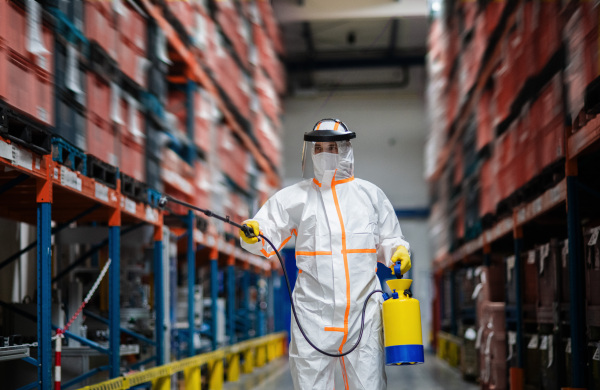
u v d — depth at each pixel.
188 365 7.89
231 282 11.62
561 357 5.79
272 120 14.40
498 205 8.32
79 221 7.73
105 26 5.54
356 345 3.50
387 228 3.80
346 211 3.64
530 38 6.27
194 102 8.99
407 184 21.77
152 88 7.07
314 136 3.64
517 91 6.91
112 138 5.72
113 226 5.69
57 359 4.51
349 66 21.05
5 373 5.46
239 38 10.81
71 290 6.25
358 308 3.55
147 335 8.33
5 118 3.82
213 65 9.33
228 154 10.68
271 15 13.80
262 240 3.69
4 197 5.77
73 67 4.84
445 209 14.39
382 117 22.03
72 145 4.80
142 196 6.43
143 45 6.68
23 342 5.00
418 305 3.56
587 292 5.29
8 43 3.87
